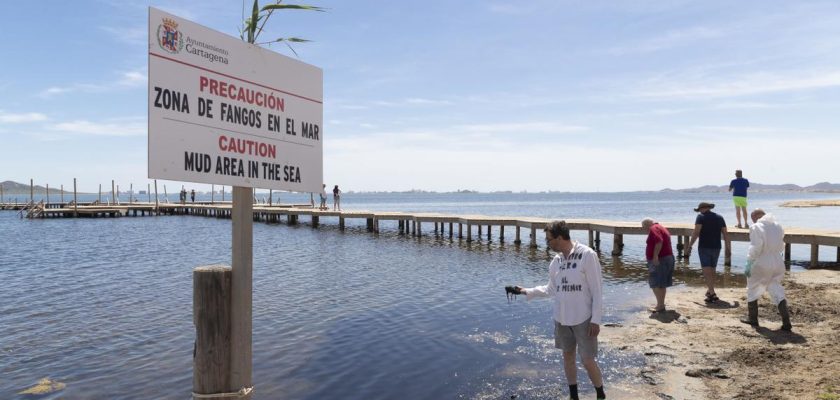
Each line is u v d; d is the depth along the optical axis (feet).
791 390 18.49
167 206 197.26
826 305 31.24
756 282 27.25
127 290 43.27
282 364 23.98
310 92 15.16
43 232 112.98
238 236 13.41
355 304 36.73
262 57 13.55
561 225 17.30
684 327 28.04
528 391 19.97
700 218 34.24
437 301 37.42
